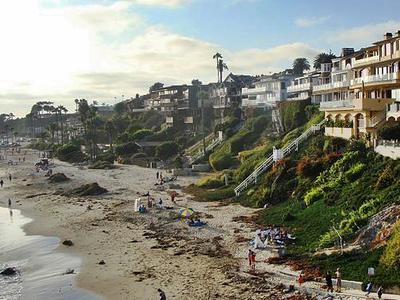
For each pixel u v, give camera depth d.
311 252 38.81
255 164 76.12
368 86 69.19
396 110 57.12
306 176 57.00
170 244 47.34
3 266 45.47
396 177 42.72
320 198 49.41
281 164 62.97
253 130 104.44
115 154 141.88
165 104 184.50
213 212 60.03
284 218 49.03
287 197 57.31
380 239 35.00
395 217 35.88
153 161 125.94
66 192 88.31
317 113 83.31
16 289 38.78
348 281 31.95
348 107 64.62
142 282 37.16
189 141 136.38
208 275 37.22
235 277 36.03
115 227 56.97
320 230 42.75
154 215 61.50
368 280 31.47
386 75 64.94
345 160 53.56
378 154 50.53
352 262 34.44
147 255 44.22
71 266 43.22
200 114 151.88
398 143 47.31
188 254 43.38
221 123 124.44
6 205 80.75
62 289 37.56
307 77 107.94
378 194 42.03
